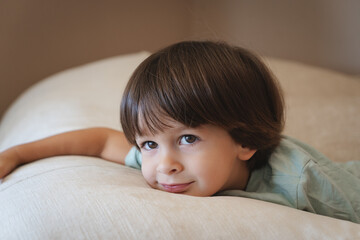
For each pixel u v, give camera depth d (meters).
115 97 1.21
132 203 0.50
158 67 0.64
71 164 0.67
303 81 1.68
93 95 1.22
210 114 0.60
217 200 0.55
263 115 0.68
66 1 1.89
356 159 1.06
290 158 0.74
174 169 0.60
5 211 0.52
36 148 0.75
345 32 2.15
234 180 0.72
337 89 1.71
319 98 1.52
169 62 0.64
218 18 2.31
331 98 1.53
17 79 1.86
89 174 0.62
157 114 0.59
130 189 0.55
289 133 1.13
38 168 0.65
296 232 0.51
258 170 0.76
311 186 0.72
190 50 0.67
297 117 1.26
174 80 0.61
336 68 2.21
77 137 0.80
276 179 0.72
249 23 2.29
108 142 0.82
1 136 1.23
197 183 0.62
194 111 0.59
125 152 0.81
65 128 0.93
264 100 0.69
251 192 0.74
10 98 1.86
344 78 1.83
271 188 0.73
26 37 1.84
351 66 2.17
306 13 2.19
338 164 0.90
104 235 0.46
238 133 0.64
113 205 0.50
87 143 0.80
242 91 0.64
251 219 0.51
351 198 0.77
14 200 0.54
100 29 2.01
